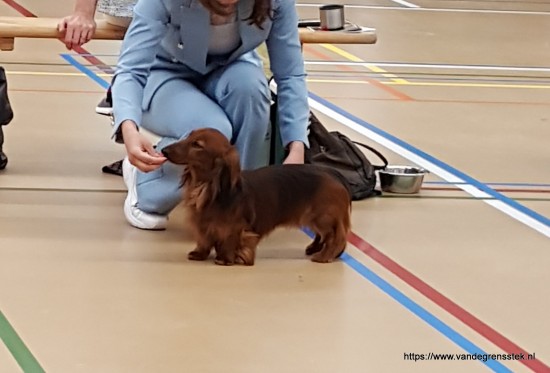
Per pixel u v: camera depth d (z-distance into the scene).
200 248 4.00
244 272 3.93
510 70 7.38
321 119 5.78
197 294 3.75
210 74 4.31
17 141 5.12
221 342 3.48
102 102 4.77
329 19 4.81
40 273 3.83
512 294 3.89
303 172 4.02
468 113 6.12
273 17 4.21
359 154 4.67
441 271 4.03
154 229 4.24
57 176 4.72
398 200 4.69
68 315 3.58
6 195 4.47
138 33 4.11
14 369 3.31
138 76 4.12
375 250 4.16
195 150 3.88
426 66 7.33
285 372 3.36
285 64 4.27
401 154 5.29
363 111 6.00
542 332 3.66
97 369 3.32
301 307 3.71
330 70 6.97
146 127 4.30
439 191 4.82
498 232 4.40
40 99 5.82
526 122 6.01
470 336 3.61
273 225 4.00
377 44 8.05
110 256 3.99
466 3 10.89
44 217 4.29
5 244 4.03
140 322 3.57
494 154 5.38
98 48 7.10
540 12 10.56
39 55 6.80
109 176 4.78
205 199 3.92
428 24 9.28
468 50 8.09
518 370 3.45
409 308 3.75
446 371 3.42
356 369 3.40
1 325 3.51
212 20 4.12
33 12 8.28
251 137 4.25
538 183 4.99
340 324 3.62
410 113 6.03
